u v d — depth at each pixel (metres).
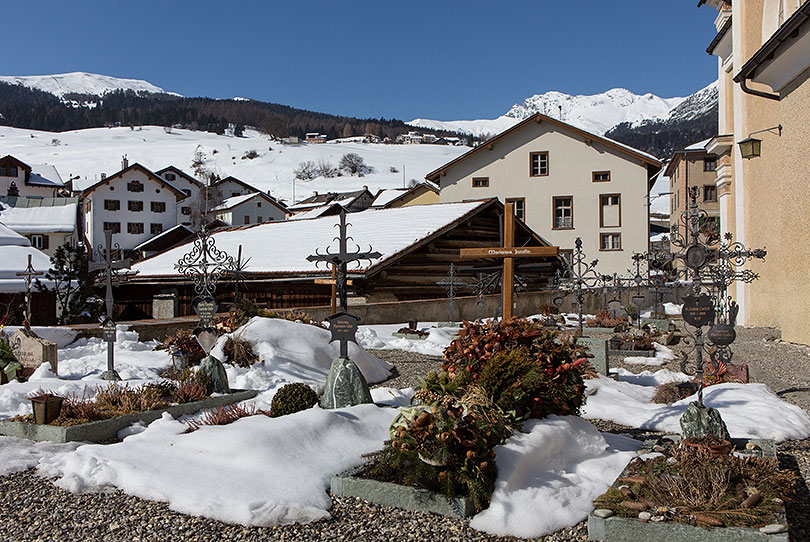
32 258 23.48
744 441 6.69
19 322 21.33
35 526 5.20
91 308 22.30
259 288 25.48
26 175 75.31
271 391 10.07
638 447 7.12
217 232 35.50
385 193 69.19
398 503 5.55
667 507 5.00
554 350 7.08
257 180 154.62
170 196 79.19
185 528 5.14
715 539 4.58
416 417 5.61
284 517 5.29
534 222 44.00
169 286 27.94
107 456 6.44
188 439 6.70
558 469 6.12
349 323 8.61
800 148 16.75
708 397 9.30
